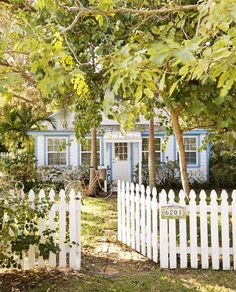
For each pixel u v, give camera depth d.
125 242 6.98
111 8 2.77
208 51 1.85
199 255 6.06
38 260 5.45
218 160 19.14
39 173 17.44
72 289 4.59
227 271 5.38
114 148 18.67
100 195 15.11
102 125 19.22
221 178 17.84
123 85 2.34
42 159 18.52
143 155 18.78
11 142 19.42
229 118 3.86
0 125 18.47
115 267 5.61
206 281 4.94
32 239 4.91
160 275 5.18
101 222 9.18
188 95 3.56
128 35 4.25
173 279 5.01
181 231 5.55
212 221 5.52
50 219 5.52
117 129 18.42
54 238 5.54
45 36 2.52
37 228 5.17
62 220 5.54
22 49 2.46
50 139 18.61
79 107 5.46
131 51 2.19
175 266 5.52
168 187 17.75
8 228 4.84
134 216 6.64
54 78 2.11
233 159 18.80
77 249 5.49
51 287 4.64
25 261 5.43
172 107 4.54
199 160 18.34
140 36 3.31
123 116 3.11
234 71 1.82
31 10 4.00
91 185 14.86
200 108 3.49
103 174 15.60
